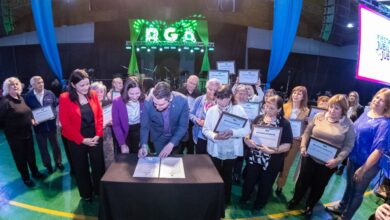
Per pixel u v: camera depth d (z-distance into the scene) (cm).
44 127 366
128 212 167
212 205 170
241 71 466
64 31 1056
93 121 274
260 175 285
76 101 259
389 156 223
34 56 1064
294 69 1148
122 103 276
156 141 247
